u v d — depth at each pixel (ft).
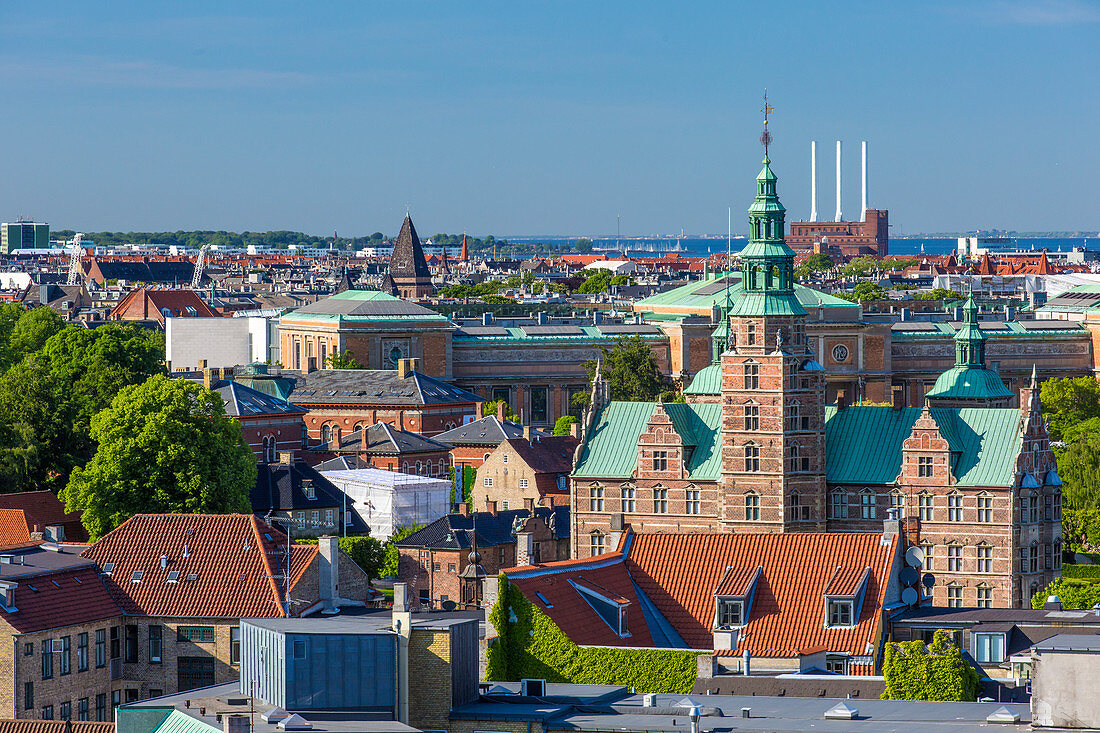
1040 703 535.19
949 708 625.41
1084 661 530.27
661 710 621.72
